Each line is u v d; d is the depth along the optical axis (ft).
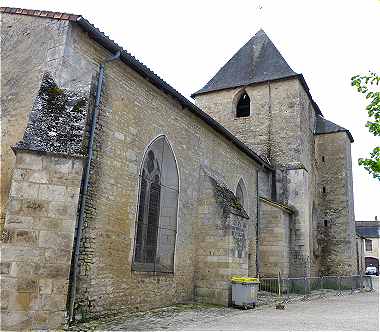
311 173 70.64
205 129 43.68
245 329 23.63
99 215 26.96
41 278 20.44
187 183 39.14
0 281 20.04
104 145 28.09
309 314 32.22
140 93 32.86
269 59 73.72
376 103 20.61
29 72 27.68
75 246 24.22
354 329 24.52
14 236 20.61
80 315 24.43
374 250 176.14
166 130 36.19
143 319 26.76
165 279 34.27
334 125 77.71
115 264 28.19
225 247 38.06
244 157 54.24
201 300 37.96
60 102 24.21
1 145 26.76
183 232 37.76
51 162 21.77
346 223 71.67
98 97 27.61
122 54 29.17
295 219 60.75
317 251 69.82
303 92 70.23
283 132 65.82
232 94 72.13
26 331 19.75
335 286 60.39
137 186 31.45
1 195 25.34
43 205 21.20
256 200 57.11
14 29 30.17
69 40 26.50
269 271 54.49
